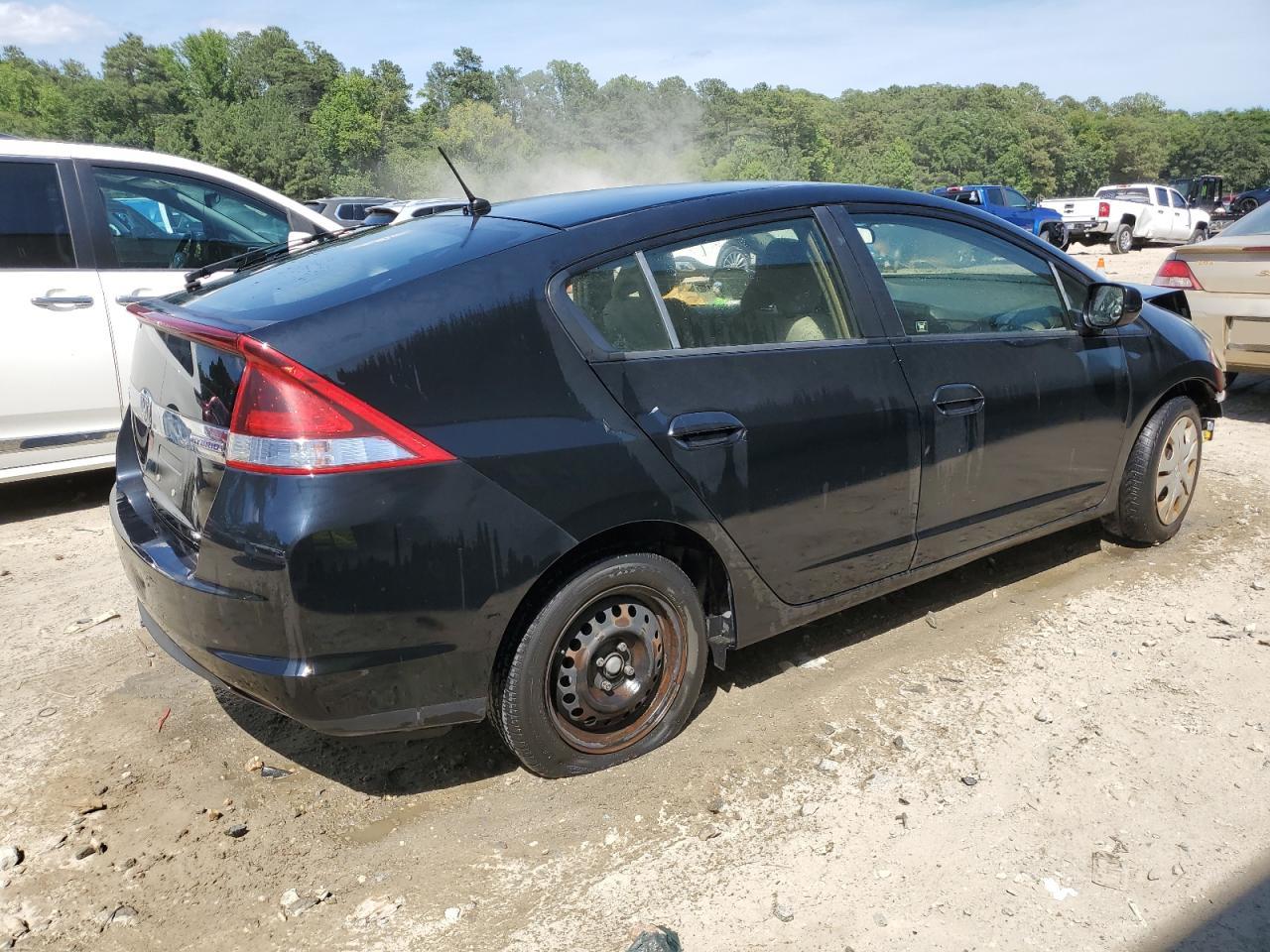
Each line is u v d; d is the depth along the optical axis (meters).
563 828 2.66
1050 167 163.25
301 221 6.04
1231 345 6.82
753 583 3.04
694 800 2.77
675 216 2.96
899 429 3.27
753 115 158.25
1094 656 3.56
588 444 2.60
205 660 2.52
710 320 2.95
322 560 2.30
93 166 5.25
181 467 2.65
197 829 2.68
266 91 136.75
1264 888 2.40
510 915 2.35
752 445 2.92
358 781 2.89
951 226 3.62
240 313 2.52
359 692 2.43
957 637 3.73
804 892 2.41
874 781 2.83
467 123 141.88
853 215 3.37
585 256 2.76
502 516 2.48
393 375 2.39
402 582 2.38
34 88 126.50
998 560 4.47
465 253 2.70
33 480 6.01
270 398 2.31
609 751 2.90
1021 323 3.79
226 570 2.37
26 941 2.29
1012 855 2.53
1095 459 4.05
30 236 5.00
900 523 3.36
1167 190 28.80
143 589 2.73
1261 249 6.52
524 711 2.68
